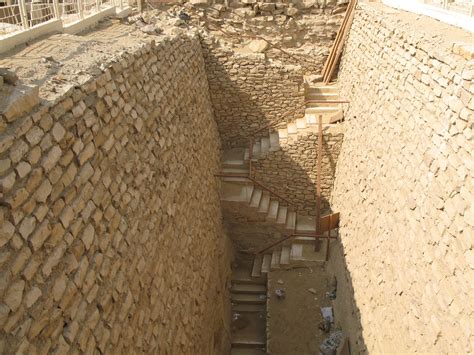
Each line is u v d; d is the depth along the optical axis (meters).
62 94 4.30
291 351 9.16
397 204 6.52
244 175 11.55
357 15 11.03
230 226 11.72
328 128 11.15
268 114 12.23
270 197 12.08
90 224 4.39
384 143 7.52
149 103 6.77
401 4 9.34
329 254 10.84
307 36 12.67
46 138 3.91
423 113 6.10
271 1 12.30
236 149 12.64
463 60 5.29
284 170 11.70
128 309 4.86
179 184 7.55
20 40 5.87
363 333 7.43
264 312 10.76
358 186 8.88
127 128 5.77
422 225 5.58
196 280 7.72
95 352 4.06
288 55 12.63
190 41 10.57
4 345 2.95
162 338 5.72
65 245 3.89
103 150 4.98
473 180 4.55
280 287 10.62
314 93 12.31
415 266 5.62
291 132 11.46
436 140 5.57
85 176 4.46
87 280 4.14
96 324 4.16
